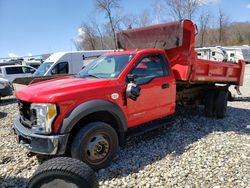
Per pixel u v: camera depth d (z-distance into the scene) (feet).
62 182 8.56
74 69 52.90
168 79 18.44
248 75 70.33
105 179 13.21
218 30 202.39
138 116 16.48
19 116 15.81
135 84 15.64
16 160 15.96
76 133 13.74
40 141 13.04
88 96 13.91
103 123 14.16
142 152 16.44
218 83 25.03
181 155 15.76
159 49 18.60
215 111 23.93
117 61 17.11
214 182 12.44
